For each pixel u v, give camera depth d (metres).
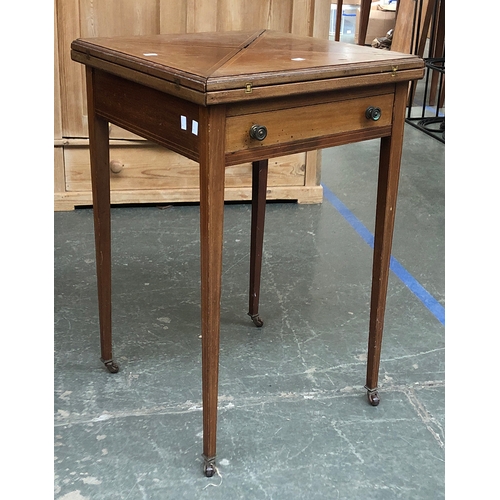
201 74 1.29
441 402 1.87
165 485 1.54
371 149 4.45
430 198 3.52
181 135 1.41
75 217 3.09
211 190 1.36
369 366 1.83
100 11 2.93
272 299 2.43
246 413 1.80
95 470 1.58
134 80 1.45
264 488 1.54
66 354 2.05
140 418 1.77
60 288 2.44
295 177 3.35
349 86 1.45
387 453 1.67
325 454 1.66
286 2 3.06
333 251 2.85
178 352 2.08
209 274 1.44
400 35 5.72
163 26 2.98
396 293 2.50
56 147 3.09
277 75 1.34
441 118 4.89
